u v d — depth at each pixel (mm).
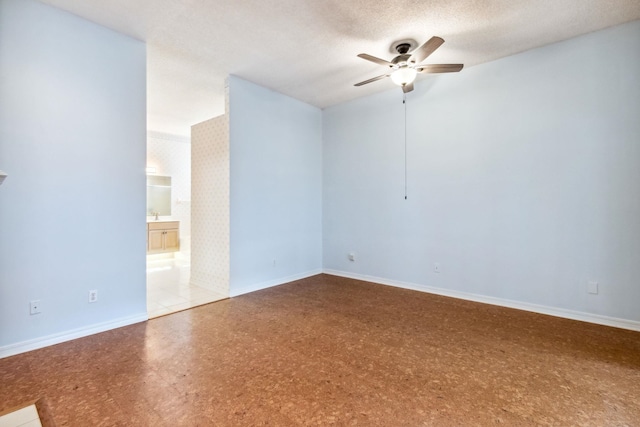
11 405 1770
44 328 2514
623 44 2809
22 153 2402
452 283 3889
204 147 4289
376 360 2299
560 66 3109
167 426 1604
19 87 2387
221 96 4559
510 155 3424
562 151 3119
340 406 1766
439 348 2490
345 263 5027
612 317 2900
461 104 3760
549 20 2736
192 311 3393
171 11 2596
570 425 1601
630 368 2160
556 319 3094
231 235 3947
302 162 4953
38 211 2479
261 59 3473
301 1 2471
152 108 5074
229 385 1977
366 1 2473
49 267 2535
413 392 1897
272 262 4484
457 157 3805
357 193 4836
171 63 3555
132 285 3018
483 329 2865
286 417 1674
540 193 3248
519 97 3352
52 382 2004
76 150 2662
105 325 2840
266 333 2797
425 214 4102
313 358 2334
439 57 3428
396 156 4371
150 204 6812
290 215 4762
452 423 1621
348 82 4156
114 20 2723
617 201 2861
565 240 3123
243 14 2643
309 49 3246
